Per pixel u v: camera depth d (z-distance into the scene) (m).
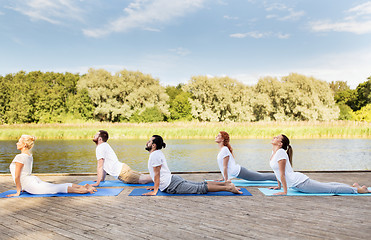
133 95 46.38
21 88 43.97
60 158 13.41
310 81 48.22
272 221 3.43
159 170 4.72
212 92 48.78
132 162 12.23
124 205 4.15
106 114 46.59
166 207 4.03
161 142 4.85
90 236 2.99
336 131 26.72
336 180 6.09
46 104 45.00
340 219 3.50
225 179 5.40
